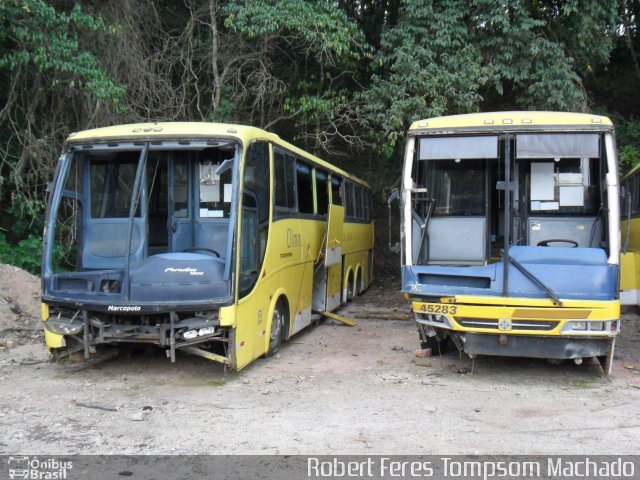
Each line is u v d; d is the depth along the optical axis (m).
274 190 8.77
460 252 8.31
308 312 10.74
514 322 7.19
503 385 7.45
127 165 8.38
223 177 8.31
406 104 13.72
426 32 14.37
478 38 14.96
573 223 7.96
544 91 14.37
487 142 7.70
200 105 16.81
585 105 14.93
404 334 10.92
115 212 8.30
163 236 8.46
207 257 7.46
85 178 8.36
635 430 5.80
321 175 11.88
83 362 8.48
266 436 5.66
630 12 18.91
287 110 16.86
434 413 6.34
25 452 5.29
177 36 16.69
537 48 14.25
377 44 17.48
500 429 5.84
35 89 14.12
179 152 8.42
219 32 16.27
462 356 8.94
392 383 7.55
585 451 5.28
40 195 14.91
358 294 15.99
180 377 7.77
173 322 7.16
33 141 13.89
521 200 8.11
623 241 13.26
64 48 12.27
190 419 6.15
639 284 12.97
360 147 17.80
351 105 15.99
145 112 15.09
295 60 16.86
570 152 7.48
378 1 17.53
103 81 12.48
